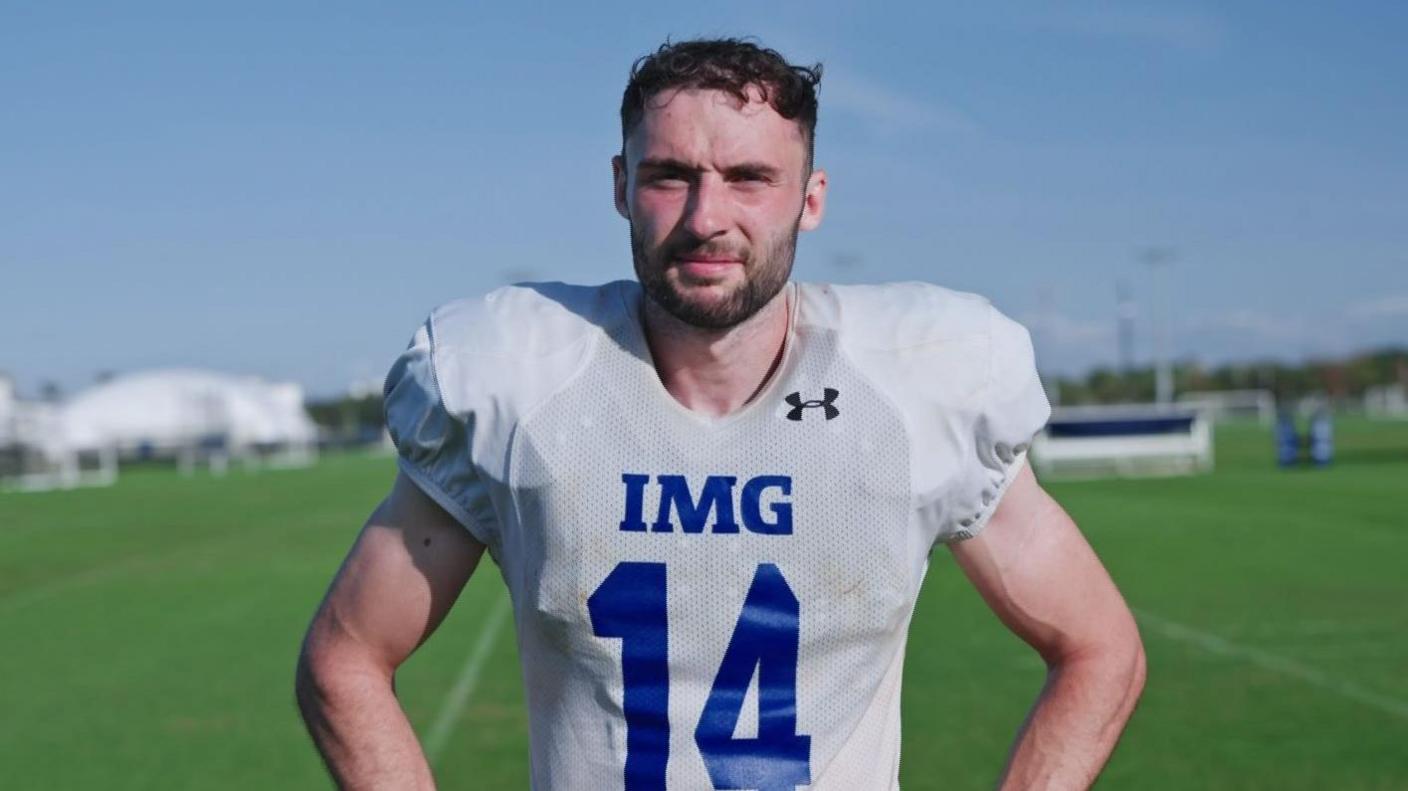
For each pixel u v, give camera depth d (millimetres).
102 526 21156
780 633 1988
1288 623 9773
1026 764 2117
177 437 53094
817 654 2004
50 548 17828
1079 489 23109
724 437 2012
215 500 26859
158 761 6586
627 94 2002
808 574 1988
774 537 1980
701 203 1921
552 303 2141
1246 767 6098
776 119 1958
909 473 2014
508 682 8234
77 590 13477
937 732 6801
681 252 1952
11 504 27531
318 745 2119
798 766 2006
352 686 2094
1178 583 11797
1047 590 2139
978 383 2070
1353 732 6680
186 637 10414
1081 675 2135
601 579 1986
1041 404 2133
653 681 1995
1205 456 27734
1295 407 69750
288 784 6156
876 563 2002
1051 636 2160
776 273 1979
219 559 16109
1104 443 27391
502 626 10398
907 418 2027
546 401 2031
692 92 1935
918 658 8672
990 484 2098
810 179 2152
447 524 2115
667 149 1937
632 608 1983
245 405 63188
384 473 35719
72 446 46969
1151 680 7934
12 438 49375
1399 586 11461
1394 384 75062
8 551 17469
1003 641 9180
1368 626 9602
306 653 2137
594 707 2020
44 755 6727
